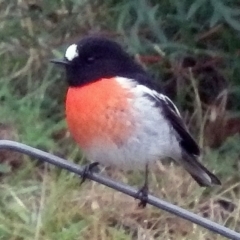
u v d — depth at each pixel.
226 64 10.41
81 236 8.65
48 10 10.79
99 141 6.74
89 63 6.81
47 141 9.72
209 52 10.32
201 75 10.61
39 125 9.98
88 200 9.20
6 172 9.69
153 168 9.80
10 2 11.02
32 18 10.90
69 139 10.08
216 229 5.47
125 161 6.92
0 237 8.56
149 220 9.08
